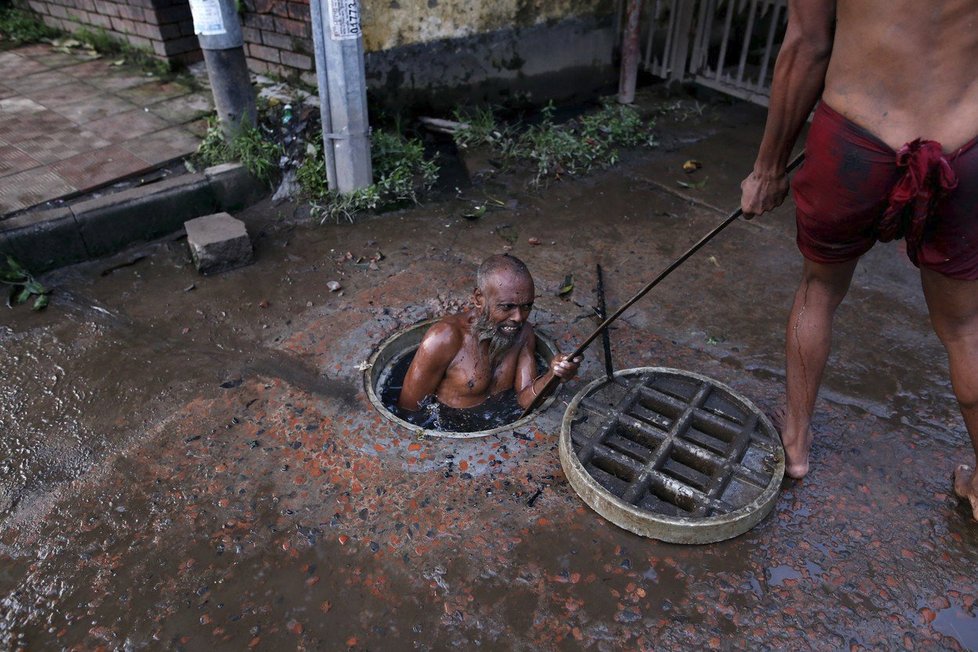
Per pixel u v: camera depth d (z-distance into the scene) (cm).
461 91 585
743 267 411
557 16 607
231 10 441
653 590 238
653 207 479
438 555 249
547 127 579
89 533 259
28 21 709
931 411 308
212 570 246
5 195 420
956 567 244
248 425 303
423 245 434
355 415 306
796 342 256
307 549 252
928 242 210
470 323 305
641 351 342
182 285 398
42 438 300
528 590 238
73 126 511
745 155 548
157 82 596
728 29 608
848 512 263
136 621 231
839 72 201
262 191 474
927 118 191
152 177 452
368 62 524
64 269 408
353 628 228
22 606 236
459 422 316
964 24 181
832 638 224
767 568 245
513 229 452
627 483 273
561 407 309
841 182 207
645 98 650
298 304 381
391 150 498
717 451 280
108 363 341
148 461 288
